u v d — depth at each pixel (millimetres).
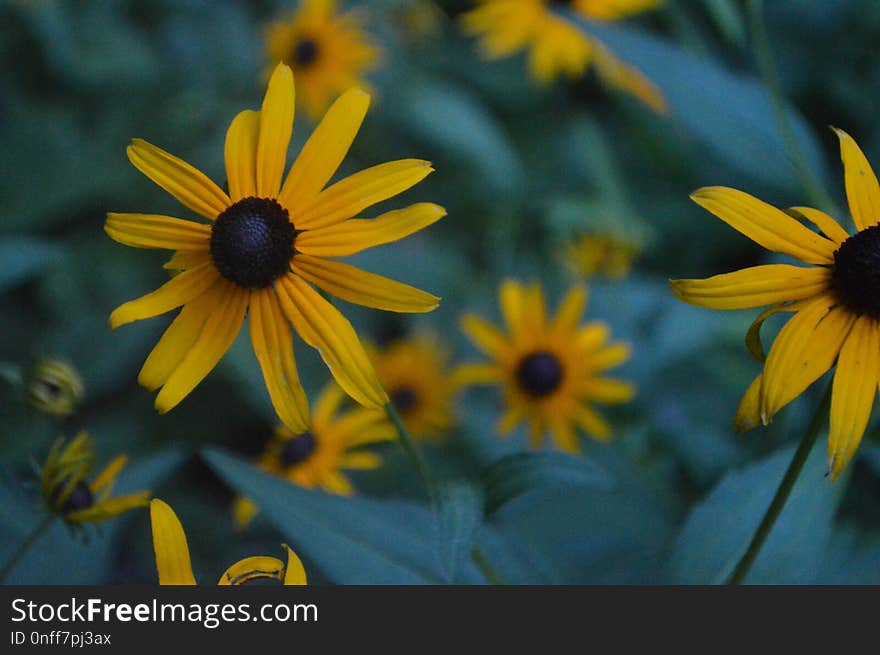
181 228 695
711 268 1122
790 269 669
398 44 1323
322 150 694
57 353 975
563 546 815
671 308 936
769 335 764
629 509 828
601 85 1230
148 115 1185
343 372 686
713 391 914
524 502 825
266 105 695
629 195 1173
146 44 1272
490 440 904
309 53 1196
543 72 1077
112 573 885
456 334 1059
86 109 1229
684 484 860
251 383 965
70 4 1261
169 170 695
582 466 694
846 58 1114
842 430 657
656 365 917
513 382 902
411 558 704
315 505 705
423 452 910
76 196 1119
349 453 896
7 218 1103
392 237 688
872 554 731
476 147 1193
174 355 688
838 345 664
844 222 752
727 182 1079
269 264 688
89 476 765
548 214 1145
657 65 781
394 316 1086
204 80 1245
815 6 1138
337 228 691
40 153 1146
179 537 663
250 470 705
